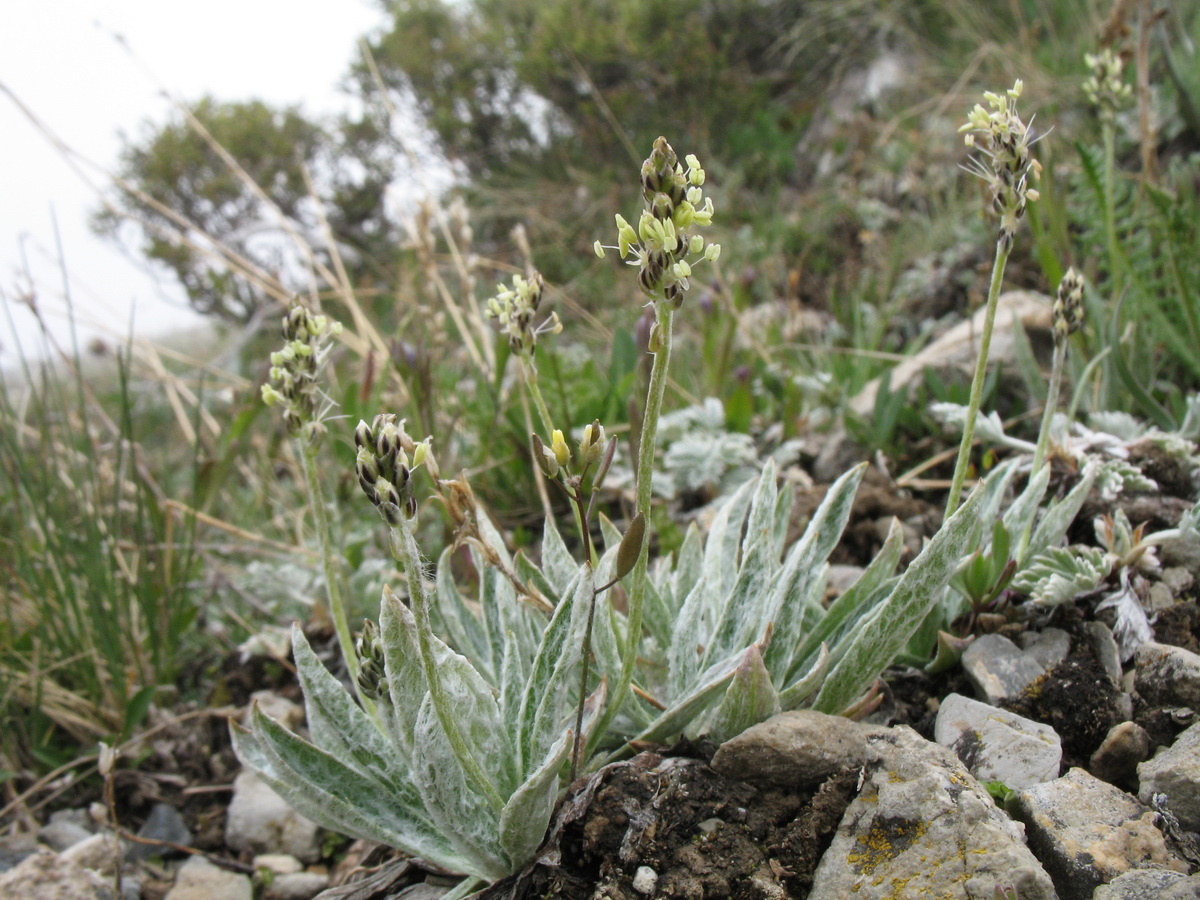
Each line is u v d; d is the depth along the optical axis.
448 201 0.87
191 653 0.30
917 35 0.76
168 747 0.25
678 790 0.15
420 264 0.36
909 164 0.57
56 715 0.25
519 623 0.18
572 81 0.88
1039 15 0.64
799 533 0.26
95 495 0.28
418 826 0.16
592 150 0.86
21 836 0.22
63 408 0.30
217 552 0.34
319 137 1.00
